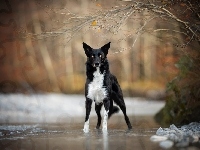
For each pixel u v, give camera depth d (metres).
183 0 10.64
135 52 37.41
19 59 36.50
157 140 8.12
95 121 14.12
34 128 11.08
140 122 13.60
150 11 10.99
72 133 9.73
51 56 38.69
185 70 12.57
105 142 7.98
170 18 11.11
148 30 11.96
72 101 23.52
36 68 36.97
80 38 36.59
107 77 10.71
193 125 10.31
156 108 21.89
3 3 35.94
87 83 10.70
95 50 10.56
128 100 28.23
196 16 11.02
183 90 12.44
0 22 35.81
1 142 8.17
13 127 11.30
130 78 37.41
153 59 37.03
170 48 19.69
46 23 28.39
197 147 7.14
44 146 7.61
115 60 37.78
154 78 36.56
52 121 13.98
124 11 10.71
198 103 11.79
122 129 10.90
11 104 19.83
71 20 11.55
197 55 11.88
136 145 7.52
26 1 35.75
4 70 35.38
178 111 12.66
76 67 38.53
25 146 7.66
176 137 8.21
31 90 31.66
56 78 36.59
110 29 10.96
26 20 35.69
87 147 7.38
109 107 10.84
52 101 22.81
